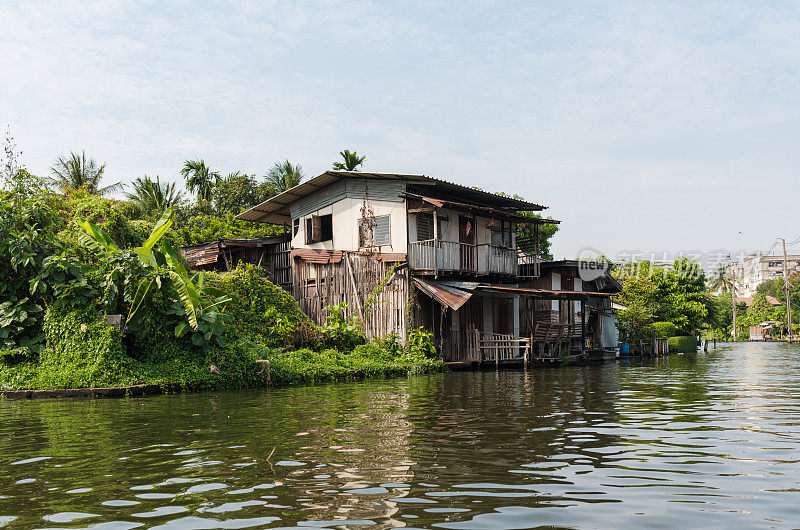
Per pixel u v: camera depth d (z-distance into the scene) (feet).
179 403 39.63
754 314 294.05
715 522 14.28
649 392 45.11
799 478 18.39
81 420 32.01
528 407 35.83
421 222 81.82
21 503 16.19
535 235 101.55
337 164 129.90
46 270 47.67
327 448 23.09
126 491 17.28
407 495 16.55
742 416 31.86
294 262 84.53
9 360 47.37
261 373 52.54
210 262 92.73
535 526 14.01
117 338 47.78
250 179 159.94
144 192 142.61
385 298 76.28
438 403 38.06
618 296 140.26
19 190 51.72
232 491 17.12
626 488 17.24
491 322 91.45
